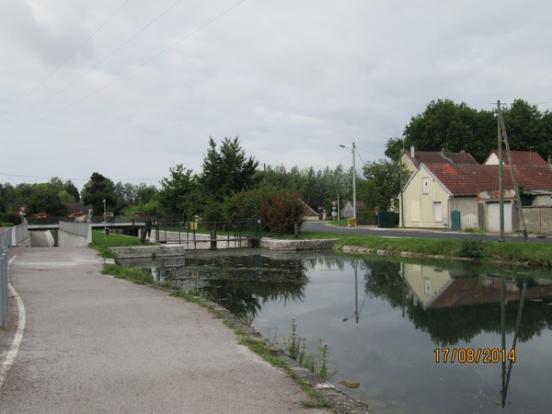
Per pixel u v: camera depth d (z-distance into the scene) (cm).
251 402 551
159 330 898
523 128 7131
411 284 1903
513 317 1322
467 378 838
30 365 678
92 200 10781
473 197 4238
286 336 1127
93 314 1038
